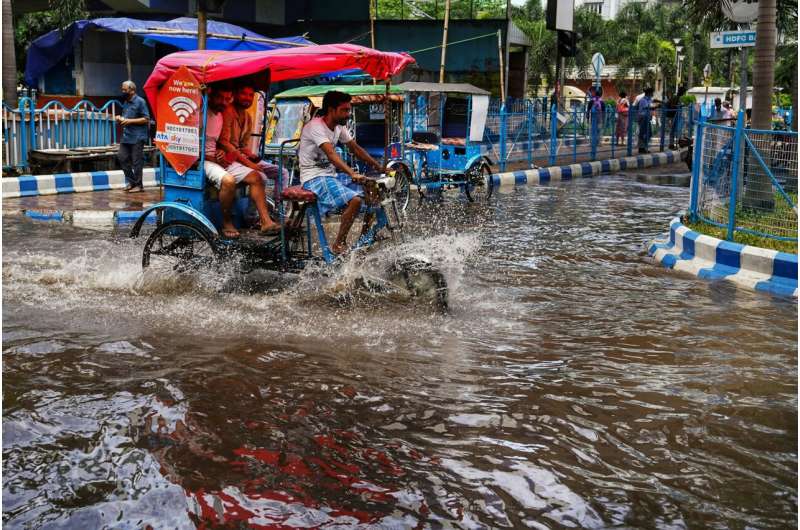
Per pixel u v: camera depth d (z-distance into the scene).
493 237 10.60
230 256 7.16
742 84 12.83
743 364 5.50
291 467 3.85
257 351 5.57
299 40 18.50
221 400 4.67
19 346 5.56
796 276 7.69
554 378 5.18
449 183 13.83
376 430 4.31
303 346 5.71
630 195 15.59
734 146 8.81
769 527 3.40
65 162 14.45
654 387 5.04
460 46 22.64
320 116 7.14
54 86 21.14
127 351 5.51
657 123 25.00
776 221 8.70
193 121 7.09
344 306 6.82
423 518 3.42
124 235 10.14
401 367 5.32
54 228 10.61
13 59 16.11
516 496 3.63
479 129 14.15
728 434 4.34
